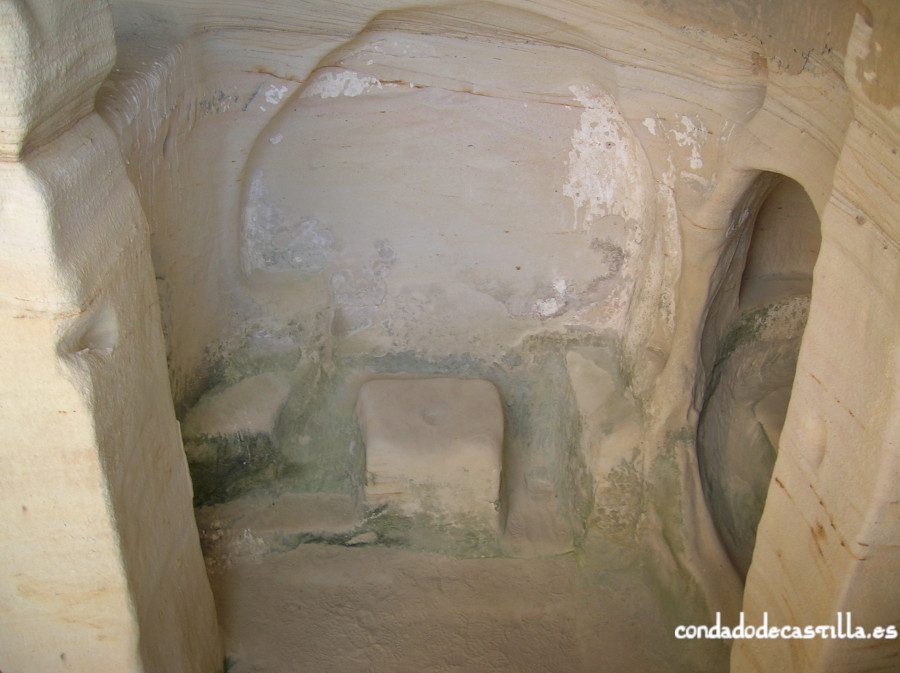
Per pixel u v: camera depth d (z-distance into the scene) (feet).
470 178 10.25
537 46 8.67
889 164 4.91
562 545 10.34
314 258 10.75
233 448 10.11
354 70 9.31
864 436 5.29
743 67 7.16
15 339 5.11
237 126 9.25
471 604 9.79
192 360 9.97
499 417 10.26
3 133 4.58
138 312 6.13
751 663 6.96
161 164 8.13
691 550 9.12
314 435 10.74
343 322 11.17
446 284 11.04
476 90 9.48
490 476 9.88
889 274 4.98
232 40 8.52
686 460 9.27
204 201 9.35
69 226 5.10
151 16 8.10
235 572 9.99
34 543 5.82
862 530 5.34
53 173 4.94
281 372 10.73
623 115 8.50
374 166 10.16
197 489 10.16
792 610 6.25
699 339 9.00
